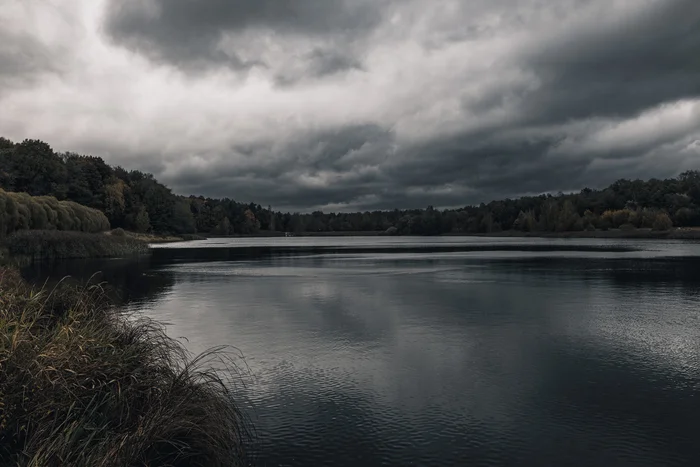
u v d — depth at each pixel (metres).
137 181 149.75
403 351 11.00
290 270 33.78
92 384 5.71
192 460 5.49
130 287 23.42
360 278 27.70
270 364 9.98
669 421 7.02
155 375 6.30
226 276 29.23
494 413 7.34
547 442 6.36
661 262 39.06
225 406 6.24
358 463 5.80
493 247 76.75
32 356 5.46
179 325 14.02
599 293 20.52
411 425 6.91
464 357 10.47
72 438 4.76
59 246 46.38
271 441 6.40
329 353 10.84
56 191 107.56
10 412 5.00
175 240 134.12
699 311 16.03
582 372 9.34
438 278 27.39
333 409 7.52
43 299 9.11
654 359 10.26
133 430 5.38
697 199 156.00
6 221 45.81
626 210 158.12
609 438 6.46
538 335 12.55
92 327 6.95
